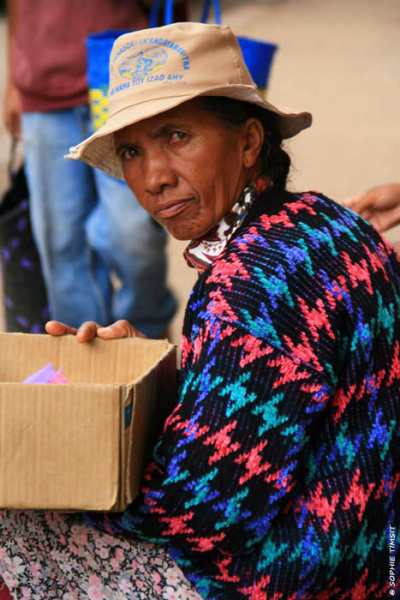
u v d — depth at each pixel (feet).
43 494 7.36
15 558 8.68
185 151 7.91
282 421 7.28
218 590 7.84
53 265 17.60
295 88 40.70
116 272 17.47
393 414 7.76
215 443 7.29
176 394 9.10
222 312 7.30
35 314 17.90
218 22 14.98
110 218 16.67
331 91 39.96
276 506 7.41
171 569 8.22
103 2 16.49
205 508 7.45
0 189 27.43
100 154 9.28
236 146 8.14
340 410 7.63
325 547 7.49
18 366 9.21
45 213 17.28
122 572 8.41
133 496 7.58
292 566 7.50
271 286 7.34
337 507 7.56
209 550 7.77
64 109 16.84
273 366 7.25
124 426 7.32
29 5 16.67
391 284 7.94
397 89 40.01
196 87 7.79
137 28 16.98
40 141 16.99
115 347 9.06
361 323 7.58
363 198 11.54
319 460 7.68
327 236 7.75
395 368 7.84
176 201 8.04
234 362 7.24
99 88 14.61
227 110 7.97
